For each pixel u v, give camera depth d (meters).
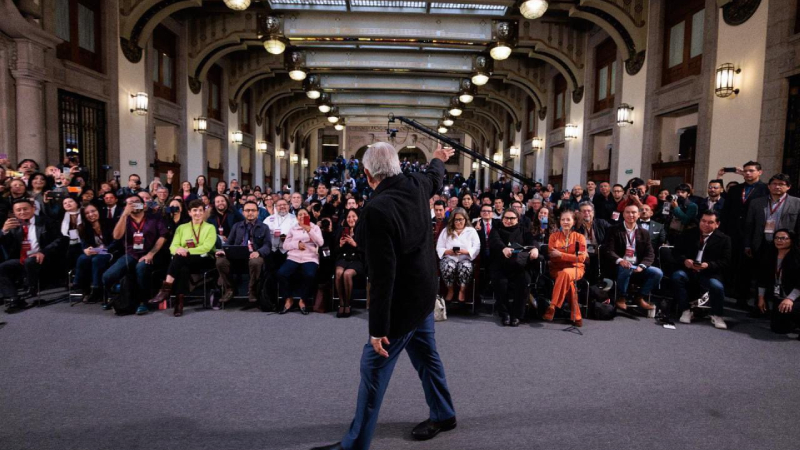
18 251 5.37
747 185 5.62
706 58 8.05
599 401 2.91
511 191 11.89
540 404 2.87
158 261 5.30
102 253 5.29
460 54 15.17
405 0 11.37
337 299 5.46
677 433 2.51
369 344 2.14
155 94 11.87
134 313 4.95
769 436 2.49
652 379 3.29
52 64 7.95
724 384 3.20
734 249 5.67
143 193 6.84
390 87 18.05
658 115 9.67
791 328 4.42
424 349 2.40
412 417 2.70
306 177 33.97
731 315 5.21
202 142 14.15
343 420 2.63
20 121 7.41
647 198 6.94
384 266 1.94
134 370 3.33
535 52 13.70
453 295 5.34
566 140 14.58
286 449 2.31
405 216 2.02
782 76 6.50
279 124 23.73
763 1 6.86
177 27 12.49
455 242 5.43
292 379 3.21
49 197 5.88
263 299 5.12
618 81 11.16
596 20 10.71
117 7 9.89
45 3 7.74
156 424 2.54
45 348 3.77
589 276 5.51
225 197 6.47
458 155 36.94
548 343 4.15
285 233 6.18
